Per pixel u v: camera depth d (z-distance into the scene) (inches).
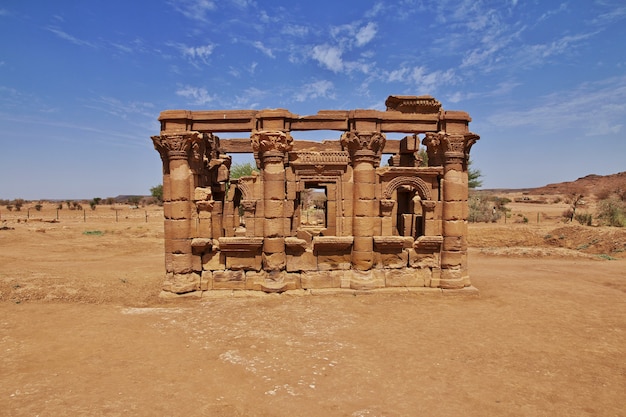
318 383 298.7
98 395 277.0
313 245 584.4
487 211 1814.7
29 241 1134.4
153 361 338.0
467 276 609.6
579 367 333.4
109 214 2488.9
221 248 578.2
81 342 380.8
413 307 517.3
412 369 325.4
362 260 582.2
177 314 479.5
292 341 386.9
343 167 595.5
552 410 264.1
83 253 1024.2
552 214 2330.2
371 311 496.4
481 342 390.0
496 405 269.3
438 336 406.0
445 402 272.5
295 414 255.8
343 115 589.9
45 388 286.4
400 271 598.2
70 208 3090.6
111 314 476.1
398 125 596.7
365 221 581.3
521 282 682.8
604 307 522.3
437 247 602.5
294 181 596.4
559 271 798.5
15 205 3115.2
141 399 272.2
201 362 336.2
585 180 5255.9
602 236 1132.5
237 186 758.5
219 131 592.1
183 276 567.5
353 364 333.7
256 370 320.2
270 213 573.0
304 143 726.5
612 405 271.3
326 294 570.9
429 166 645.3
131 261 890.1
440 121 601.3
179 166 567.8
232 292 574.2
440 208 605.9
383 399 275.6
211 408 261.6
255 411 258.8
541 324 448.8
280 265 577.6
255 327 430.3
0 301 509.4
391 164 821.2
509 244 1218.6
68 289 552.7
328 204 623.2
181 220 568.4
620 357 355.6
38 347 366.3
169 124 570.6
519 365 336.2
